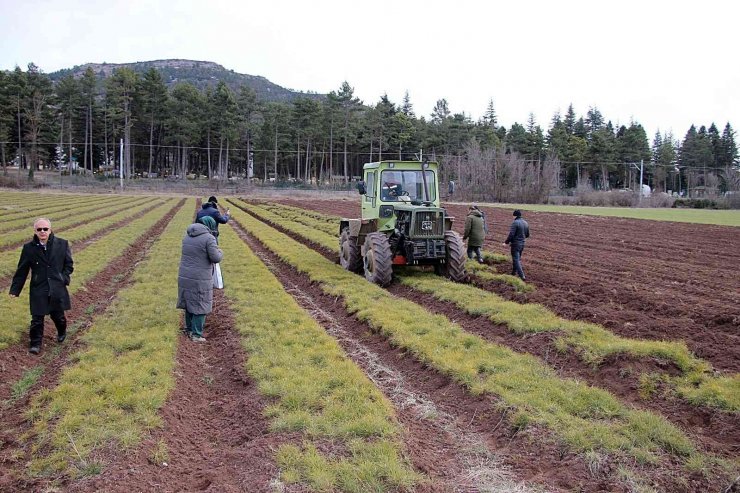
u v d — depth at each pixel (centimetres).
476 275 1444
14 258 1584
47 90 8412
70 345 867
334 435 571
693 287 1419
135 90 8612
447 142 9331
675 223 3675
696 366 749
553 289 1351
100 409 616
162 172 9250
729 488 501
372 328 988
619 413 629
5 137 8044
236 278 1391
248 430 604
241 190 7731
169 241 2138
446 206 5531
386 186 1471
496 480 520
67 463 512
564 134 10256
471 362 780
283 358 794
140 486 485
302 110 8775
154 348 831
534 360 803
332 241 2194
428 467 535
